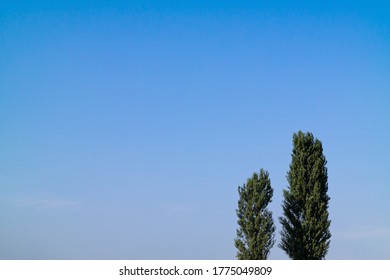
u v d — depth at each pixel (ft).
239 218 143.95
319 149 145.79
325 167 145.28
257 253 139.33
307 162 144.56
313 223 139.64
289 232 141.90
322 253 138.51
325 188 143.95
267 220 141.90
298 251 139.03
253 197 142.72
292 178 144.97
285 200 143.95
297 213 142.20
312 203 140.77
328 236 139.95
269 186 144.46
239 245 141.69
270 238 141.79
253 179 144.66
